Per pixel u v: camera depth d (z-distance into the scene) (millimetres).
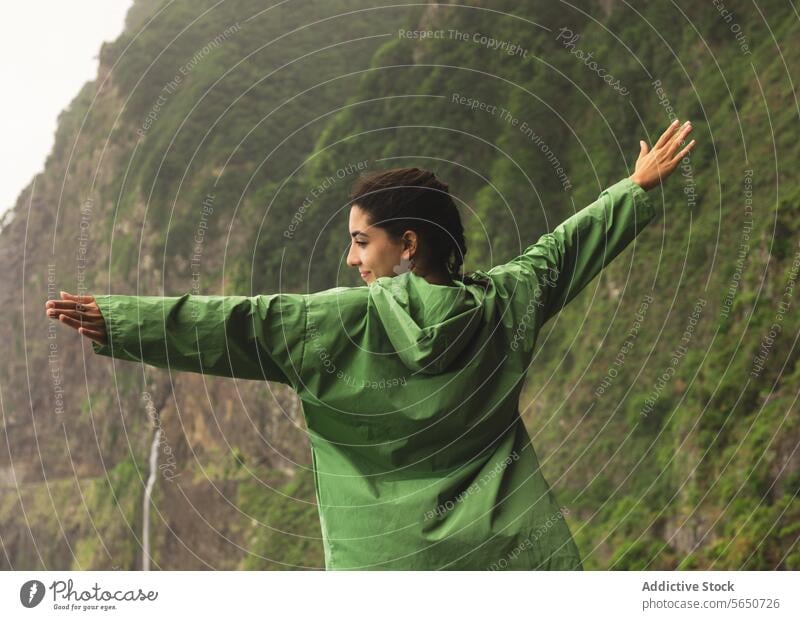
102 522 43000
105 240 44781
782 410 21656
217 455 39719
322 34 41781
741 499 21281
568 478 26250
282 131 39438
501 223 30453
